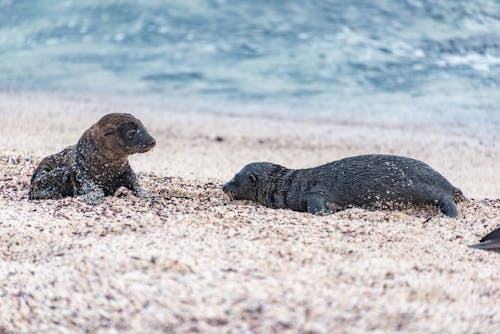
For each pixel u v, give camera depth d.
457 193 33.81
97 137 32.84
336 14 99.00
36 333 19.48
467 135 60.34
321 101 72.44
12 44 95.81
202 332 18.33
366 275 21.95
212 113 68.31
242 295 19.95
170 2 107.81
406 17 95.75
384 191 32.91
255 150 55.34
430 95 72.88
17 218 28.88
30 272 23.12
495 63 80.19
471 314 19.88
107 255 23.53
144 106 70.62
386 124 64.25
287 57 86.31
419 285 21.48
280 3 105.38
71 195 34.31
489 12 94.38
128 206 31.20
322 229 27.45
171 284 20.80
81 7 108.38
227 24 98.81
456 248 26.09
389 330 18.56
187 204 32.19
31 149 48.72
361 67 81.81
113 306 19.95
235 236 25.72
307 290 20.38
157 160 50.34
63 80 81.12
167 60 87.88
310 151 55.44
